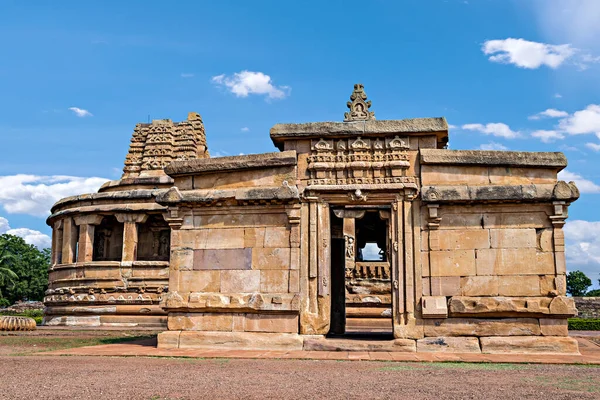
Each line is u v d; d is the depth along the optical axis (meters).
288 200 17.77
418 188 17.50
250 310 17.48
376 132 17.89
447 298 16.84
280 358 15.16
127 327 32.91
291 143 18.45
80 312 34.34
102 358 15.37
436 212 17.11
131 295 34.06
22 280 79.44
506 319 16.58
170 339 17.77
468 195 16.97
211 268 18.14
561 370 13.14
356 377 11.69
